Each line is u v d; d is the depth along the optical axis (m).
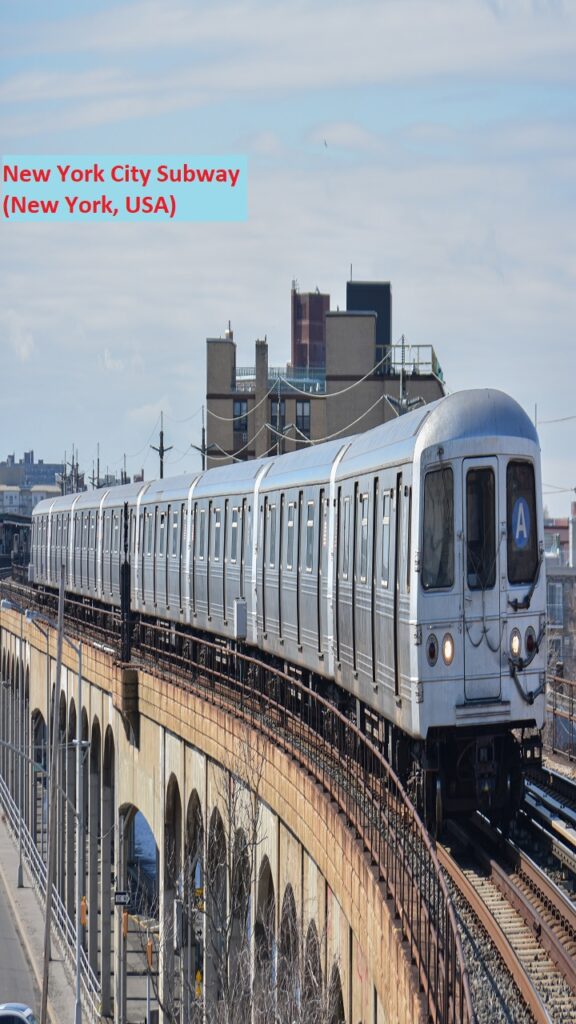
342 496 63.81
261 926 66.94
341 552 63.50
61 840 153.62
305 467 74.12
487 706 48.94
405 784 54.00
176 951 89.25
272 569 80.81
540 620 49.78
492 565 49.25
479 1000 34.72
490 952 38.28
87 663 124.56
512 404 50.25
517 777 50.16
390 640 53.06
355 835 46.66
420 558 49.16
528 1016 33.97
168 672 97.06
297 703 76.00
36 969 132.50
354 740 57.12
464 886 43.25
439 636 49.06
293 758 59.78
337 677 65.19
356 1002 46.16
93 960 131.75
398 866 40.38
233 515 91.69
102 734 119.56
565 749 71.06
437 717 48.91
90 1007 119.81
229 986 60.69
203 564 99.56
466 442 49.34
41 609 174.38
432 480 49.38
